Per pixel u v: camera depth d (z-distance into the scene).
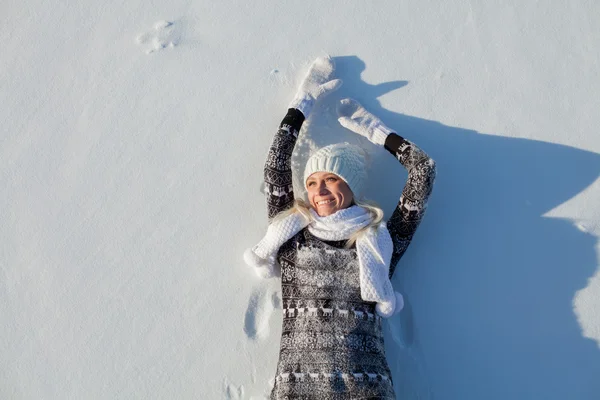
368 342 1.62
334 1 2.07
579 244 1.92
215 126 1.96
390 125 1.97
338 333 1.60
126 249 1.87
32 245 1.87
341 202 1.70
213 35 2.03
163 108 1.97
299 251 1.67
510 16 2.08
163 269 1.86
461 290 1.89
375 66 2.01
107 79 1.99
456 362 1.84
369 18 2.06
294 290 1.65
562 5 2.10
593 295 1.88
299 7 2.06
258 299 1.84
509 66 2.04
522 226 1.93
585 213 1.94
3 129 1.95
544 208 1.94
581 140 1.99
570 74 2.04
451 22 2.06
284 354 1.61
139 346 1.80
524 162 1.97
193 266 1.86
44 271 1.85
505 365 1.84
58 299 1.83
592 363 1.84
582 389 1.83
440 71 2.02
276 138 1.76
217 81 1.99
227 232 1.88
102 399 1.77
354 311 1.62
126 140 1.95
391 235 1.74
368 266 1.63
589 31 2.08
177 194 1.91
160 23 2.03
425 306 1.87
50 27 2.03
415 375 1.82
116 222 1.89
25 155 1.93
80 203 1.90
